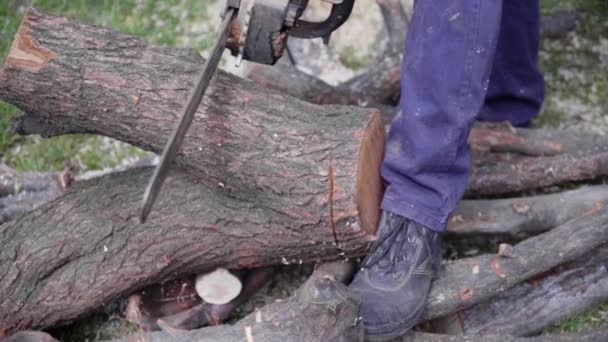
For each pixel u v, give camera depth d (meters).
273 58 2.33
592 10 4.08
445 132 2.57
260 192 2.68
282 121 2.66
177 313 2.94
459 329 2.84
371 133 2.70
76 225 2.82
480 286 2.76
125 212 2.82
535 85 3.40
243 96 2.68
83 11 4.21
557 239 2.81
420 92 2.56
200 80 2.21
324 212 2.62
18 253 2.78
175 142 2.12
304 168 2.61
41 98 2.72
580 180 3.35
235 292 2.94
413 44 2.54
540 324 2.88
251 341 2.52
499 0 2.46
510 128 3.30
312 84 3.47
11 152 3.68
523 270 2.76
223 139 2.64
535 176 3.23
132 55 2.71
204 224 2.78
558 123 3.68
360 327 2.55
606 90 3.80
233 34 2.30
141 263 2.81
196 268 2.89
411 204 2.70
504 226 3.06
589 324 2.96
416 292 2.70
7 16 4.18
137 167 3.01
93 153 3.65
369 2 4.17
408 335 2.73
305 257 2.83
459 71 2.48
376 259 2.73
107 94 2.68
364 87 3.53
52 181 3.28
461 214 3.07
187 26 4.14
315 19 4.12
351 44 4.04
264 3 2.22
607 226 2.81
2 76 2.68
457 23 2.45
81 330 3.04
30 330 2.82
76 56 2.68
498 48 3.25
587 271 2.95
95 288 2.81
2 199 3.24
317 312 2.45
